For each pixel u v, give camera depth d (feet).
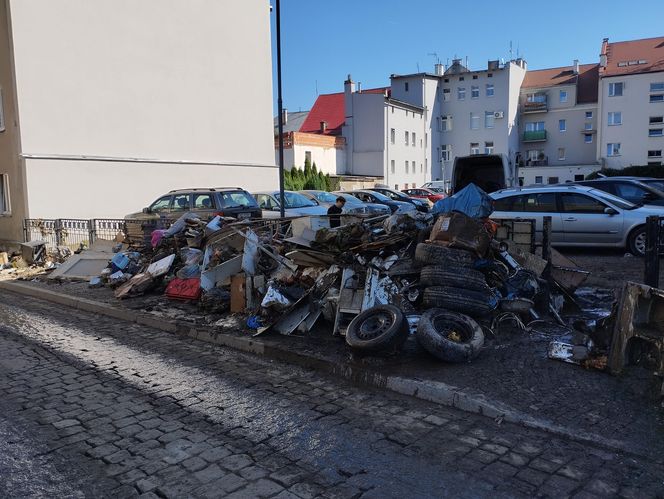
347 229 26.53
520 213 42.22
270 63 86.12
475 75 189.26
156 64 71.46
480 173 63.87
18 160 60.54
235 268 29.63
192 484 12.26
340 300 22.59
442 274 20.62
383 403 16.62
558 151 194.59
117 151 67.82
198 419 15.80
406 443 13.93
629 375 16.31
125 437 14.70
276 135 142.51
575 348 17.94
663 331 15.37
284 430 14.93
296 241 27.73
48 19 61.05
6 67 60.90
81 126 64.34
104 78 66.18
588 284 29.63
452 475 12.31
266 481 12.30
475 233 22.39
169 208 52.54
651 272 20.72
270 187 86.48
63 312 31.83
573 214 40.47
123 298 32.78
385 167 160.97
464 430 14.55
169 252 36.99
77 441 14.49
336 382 18.61
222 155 79.97
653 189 46.24
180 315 28.02
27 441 14.53
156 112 71.77
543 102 193.98
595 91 188.96
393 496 11.55
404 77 186.50
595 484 11.77
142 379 19.38
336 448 13.79
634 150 172.45
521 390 16.17
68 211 62.85
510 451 13.32
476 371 17.66
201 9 76.28
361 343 18.80
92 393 18.03
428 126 187.52
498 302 21.65
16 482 12.47
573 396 15.65
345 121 163.32
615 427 13.93
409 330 19.65
